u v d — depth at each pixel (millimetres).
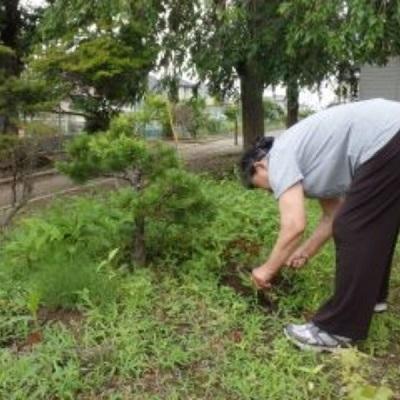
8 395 3203
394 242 3711
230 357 3666
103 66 13734
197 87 15875
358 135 3645
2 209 9141
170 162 4730
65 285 4180
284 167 3701
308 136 3736
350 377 3312
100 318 3947
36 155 8625
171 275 4691
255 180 4016
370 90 20578
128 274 4613
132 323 3896
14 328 3910
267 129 33469
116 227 4883
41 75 13984
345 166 3713
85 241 4879
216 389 3385
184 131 28094
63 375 3328
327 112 3803
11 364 3432
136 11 12461
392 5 9406
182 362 3576
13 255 4867
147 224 5066
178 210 4555
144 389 3357
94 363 3506
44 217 6676
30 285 4359
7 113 9133
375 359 3791
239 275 4656
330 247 5164
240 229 5547
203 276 4598
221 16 11336
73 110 15172
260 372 3492
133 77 14344
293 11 10250
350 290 3639
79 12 12359
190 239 5047
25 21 18969
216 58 12625
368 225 3578
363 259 3584
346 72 16203
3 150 7977
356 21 9070
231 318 4055
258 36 11859
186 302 4234
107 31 13859
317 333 3736
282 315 4223
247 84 14898
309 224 5957
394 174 3529
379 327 4059
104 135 4855
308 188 3795
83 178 4816
